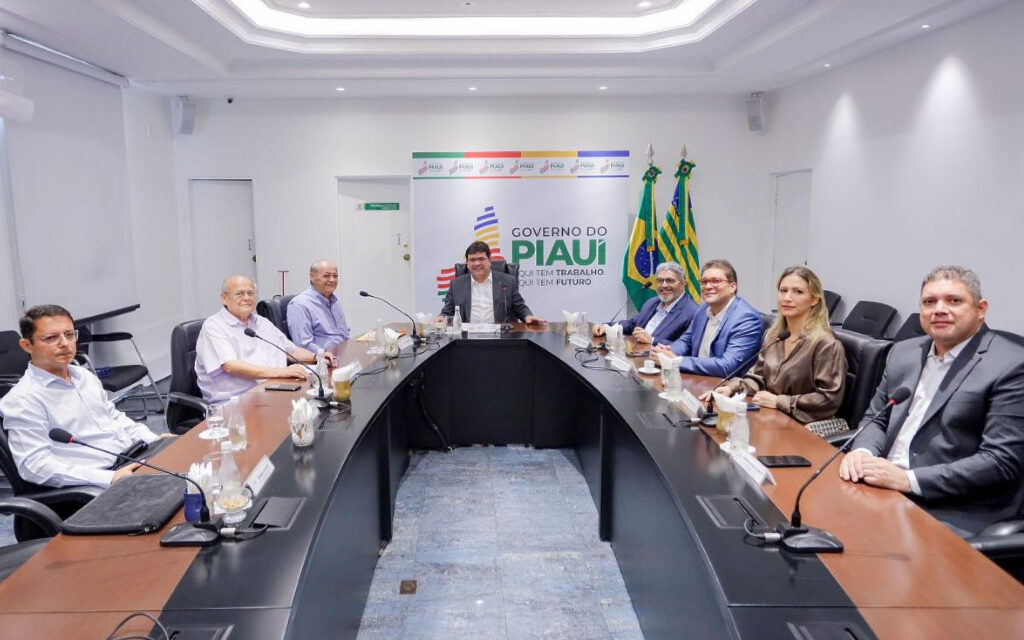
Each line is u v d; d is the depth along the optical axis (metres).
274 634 1.10
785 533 1.38
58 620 1.14
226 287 3.25
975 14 3.95
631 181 6.41
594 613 2.32
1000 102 3.81
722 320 3.13
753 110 6.25
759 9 4.07
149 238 5.80
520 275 6.15
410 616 2.30
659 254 6.13
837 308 5.43
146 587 1.24
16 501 1.81
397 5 4.48
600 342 3.75
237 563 1.33
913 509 1.56
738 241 6.52
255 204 6.33
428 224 6.07
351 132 6.28
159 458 1.96
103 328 5.14
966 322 1.86
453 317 4.36
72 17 3.74
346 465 1.91
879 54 4.82
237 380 3.17
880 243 4.90
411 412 3.97
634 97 6.29
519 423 4.11
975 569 1.28
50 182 4.37
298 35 4.78
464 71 5.34
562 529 2.97
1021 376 1.75
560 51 5.04
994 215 3.87
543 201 6.08
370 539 2.51
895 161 4.71
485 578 2.56
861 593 1.20
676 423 2.24
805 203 5.97
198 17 4.10
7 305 4.04
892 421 2.08
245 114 6.23
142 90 5.69
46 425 2.22
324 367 3.00
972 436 1.84
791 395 2.49
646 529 2.16
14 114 3.78
